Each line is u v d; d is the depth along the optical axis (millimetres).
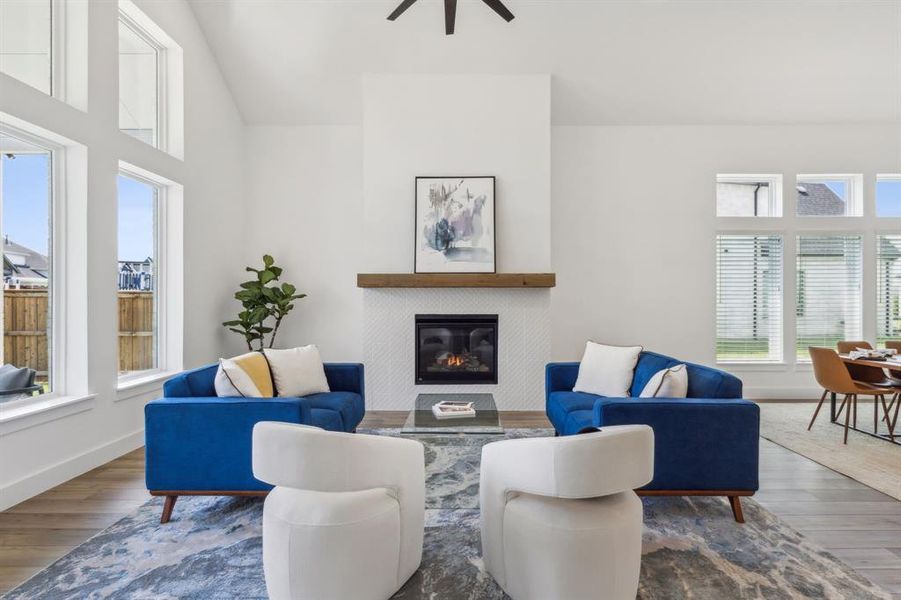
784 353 5379
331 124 5504
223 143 4969
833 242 5426
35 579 1847
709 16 4387
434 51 4695
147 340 3973
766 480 2914
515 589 1690
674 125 5387
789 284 5387
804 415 4508
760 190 5512
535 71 4840
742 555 2037
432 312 4797
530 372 4785
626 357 3369
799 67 4750
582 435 1631
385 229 4879
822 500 2625
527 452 1687
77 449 2971
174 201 4176
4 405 2666
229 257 5117
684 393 2605
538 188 4859
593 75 4887
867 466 3146
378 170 4867
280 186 5508
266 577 1643
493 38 4586
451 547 2090
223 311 4973
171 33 4031
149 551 2061
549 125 4863
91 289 3104
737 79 4883
